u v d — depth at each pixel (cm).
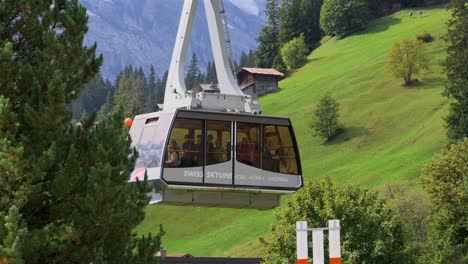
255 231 10762
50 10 2739
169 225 11881
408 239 5888
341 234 5462
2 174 2378
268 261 5603
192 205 3784
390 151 12950
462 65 11819
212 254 10425
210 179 3662
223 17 3881
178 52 3875
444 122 13162
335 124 14325
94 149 2556
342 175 12494
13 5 2662
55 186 2488
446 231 6706
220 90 3859
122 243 2594
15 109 2592
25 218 2534
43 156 2441
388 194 8562
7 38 2662
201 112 3666
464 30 12075
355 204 5625
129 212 2577
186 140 3634
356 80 17250
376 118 14738
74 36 2697
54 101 2512
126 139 2730
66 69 2664
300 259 2834
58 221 2567
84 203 2445
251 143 3753
